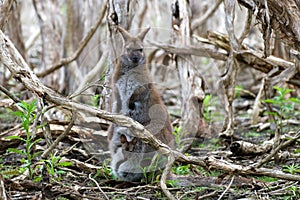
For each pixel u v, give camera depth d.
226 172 7.29
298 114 12.70
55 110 11.01
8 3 7.92
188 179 7.41
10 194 6.62
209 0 17.14
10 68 6.70
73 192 6.53
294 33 7.50
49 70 12.70
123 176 7.86
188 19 10.78
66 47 14.24
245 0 7.44
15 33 14.45
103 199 6.47
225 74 10.42
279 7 7.39
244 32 8.85
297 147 9.55
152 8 18.66
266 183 7.24
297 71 10.19
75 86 12.96
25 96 12.52
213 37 11.11
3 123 11.65
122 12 9.43
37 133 8.77
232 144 8.91
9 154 8.88
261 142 10.15
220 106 12.50
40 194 6.55
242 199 6.68
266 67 11.05
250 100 14.93
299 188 7.02
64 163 6.99
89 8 14.36
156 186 7.12
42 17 14.49
